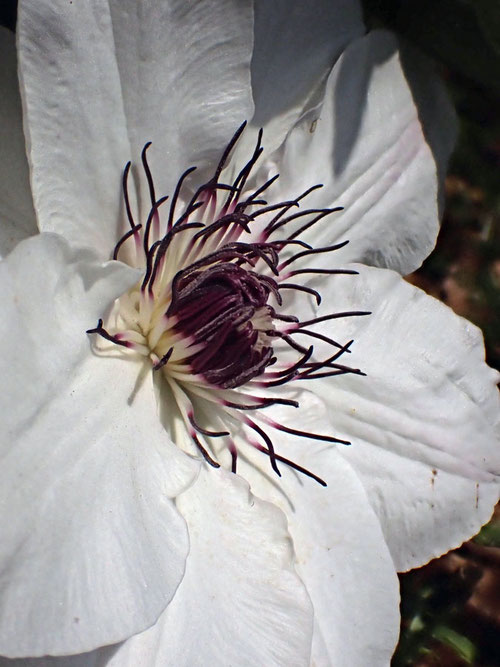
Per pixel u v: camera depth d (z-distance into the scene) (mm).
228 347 123
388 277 142
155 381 123
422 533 141
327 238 139
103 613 97
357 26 136
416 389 141
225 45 115
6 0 123
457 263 229
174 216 121
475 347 146
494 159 201
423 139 144
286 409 132
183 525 107
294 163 134
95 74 107
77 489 99
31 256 92
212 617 112
